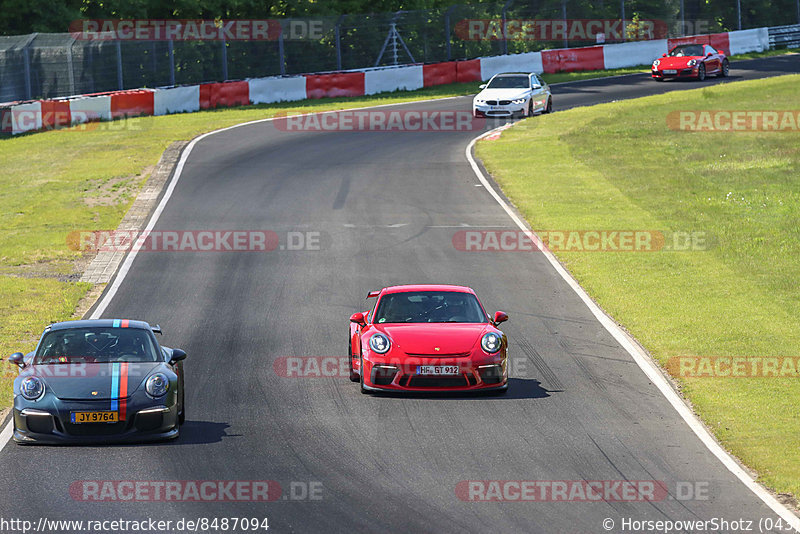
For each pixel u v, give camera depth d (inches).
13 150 5078.7
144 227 3599.9
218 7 7440.9
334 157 4859.7
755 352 2217.0
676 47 7514.8
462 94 6884.8
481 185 4293.8
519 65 7815.0
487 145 5187.0
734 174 4345.5
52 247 3366.1
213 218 3722.9
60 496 1333.7
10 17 6560.0
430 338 1916.8
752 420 1765.5
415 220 3688.5
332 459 1508.4
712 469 1483.8
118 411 1577.3
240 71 6717.5
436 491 1354.6
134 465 1482.5
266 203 3951.8
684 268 3016.7
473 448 1566.2
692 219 3622.0
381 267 3075.8
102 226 3634.4
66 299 2755.9
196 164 4658.0
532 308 2642.7
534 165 4665.4
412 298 2100.1
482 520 1243.2
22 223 3705.7
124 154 4879.4
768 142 5014.8
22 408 1587.1
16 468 1465.3
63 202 4005.9
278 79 6628.9
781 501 1347.2
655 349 2261.3
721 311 2564.0
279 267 3083.2
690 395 1926.7
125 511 1270.9
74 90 5851.4
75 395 1590.8
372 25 7367.1
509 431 1665.8
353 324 2097.7
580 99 6579.7
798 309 2559.1
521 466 1476.4
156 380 1627.7
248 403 1870.1
